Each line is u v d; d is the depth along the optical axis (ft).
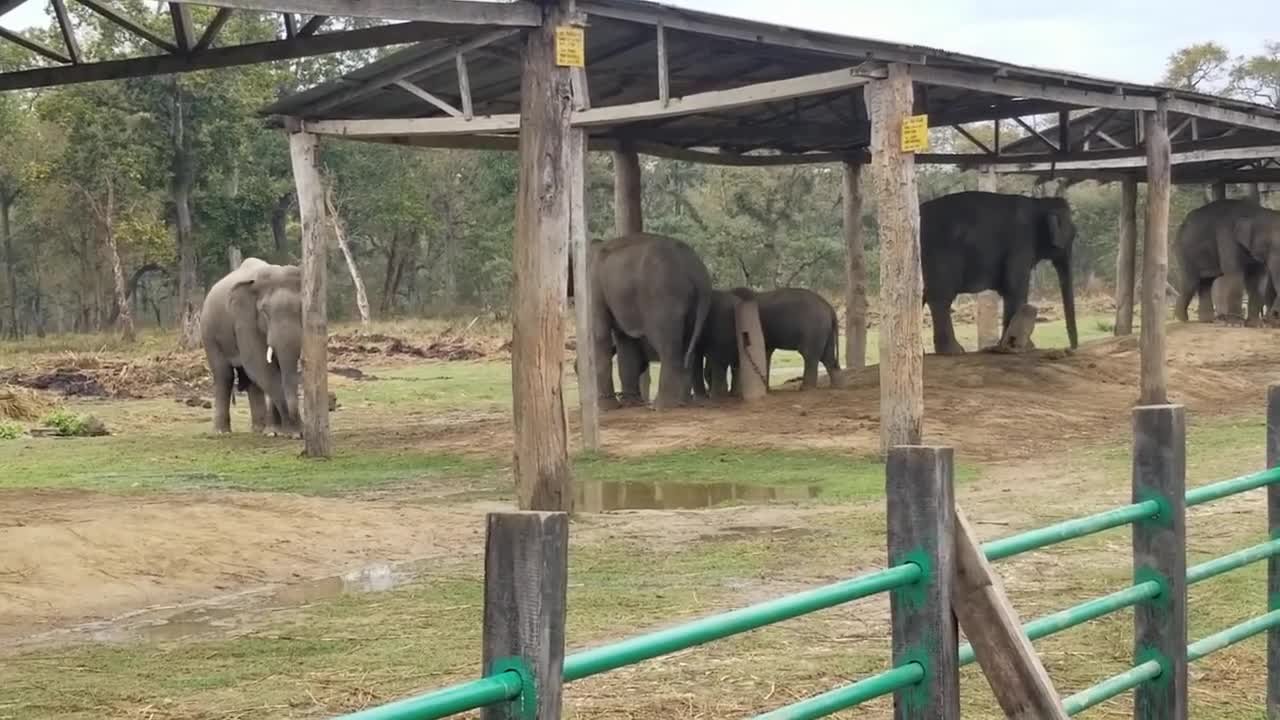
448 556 33.83
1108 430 56.59
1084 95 56.39
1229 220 95.35
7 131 172.35
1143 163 85.66
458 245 211.82
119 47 162.30
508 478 47.83
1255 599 26.11
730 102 47.91
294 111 55.11
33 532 31.55
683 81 59.31
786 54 52.75
